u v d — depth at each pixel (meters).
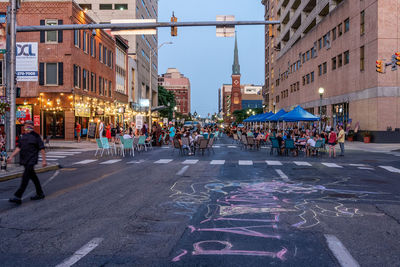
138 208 7.26
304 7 54.75
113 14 62.22
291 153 23.50
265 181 11.03
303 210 7.09
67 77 33.06
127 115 54.94
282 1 70.75
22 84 33.06
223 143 38.97
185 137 22.56
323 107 45.94
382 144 30.39
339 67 40.31
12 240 5.20
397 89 31.11
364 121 33.88
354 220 6.30
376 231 5.61
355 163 17.00
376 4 31.23
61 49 33.00
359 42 34.81
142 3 69.56
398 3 31.00
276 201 7.97
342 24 39.25
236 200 8.08
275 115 32.78
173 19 15.87
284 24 72.69
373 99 31.95
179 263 4.25
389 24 30.97
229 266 4.15
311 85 51.34
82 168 14.93
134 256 4.49
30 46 15.66
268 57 88.50
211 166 15.46
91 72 39.09
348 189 9.62
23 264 4.26
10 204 7.77
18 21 32.97
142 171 13.67
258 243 4.99
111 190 9.44
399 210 7.10
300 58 57.34
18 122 32.84
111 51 47.38
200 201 7.96
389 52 30.98
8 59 14.72
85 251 4.68
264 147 30.88
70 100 33.22
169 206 7.45
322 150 25.09
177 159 18.92
